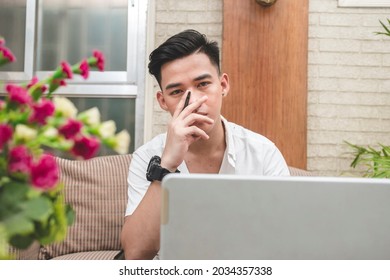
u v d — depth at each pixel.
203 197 0.63
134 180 1.43
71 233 1.85
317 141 2.41
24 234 0.47
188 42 1.21
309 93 2.42
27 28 2.47
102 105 2.50
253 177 0.63
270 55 2.33
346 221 0.62
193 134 1.16
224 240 0.63
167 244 0.63
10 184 0.46
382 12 2.42
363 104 2.42
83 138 0.47
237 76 2.33
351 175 2.39
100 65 0.58
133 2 2.48
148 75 2.45
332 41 2.42
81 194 1.90
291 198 0.63
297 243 0.63
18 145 0.47
